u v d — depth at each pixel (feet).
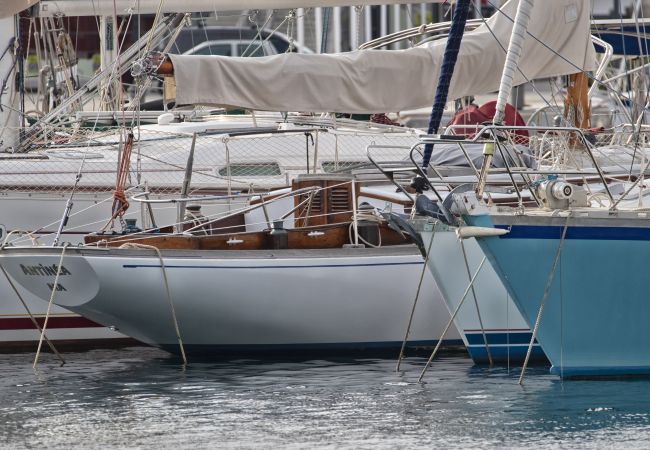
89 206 160.04
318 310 138.51
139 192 160.66
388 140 172.14
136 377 132.26
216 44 315.58
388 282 138.92
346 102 147.43
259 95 145.48
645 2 249.75
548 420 110.01
